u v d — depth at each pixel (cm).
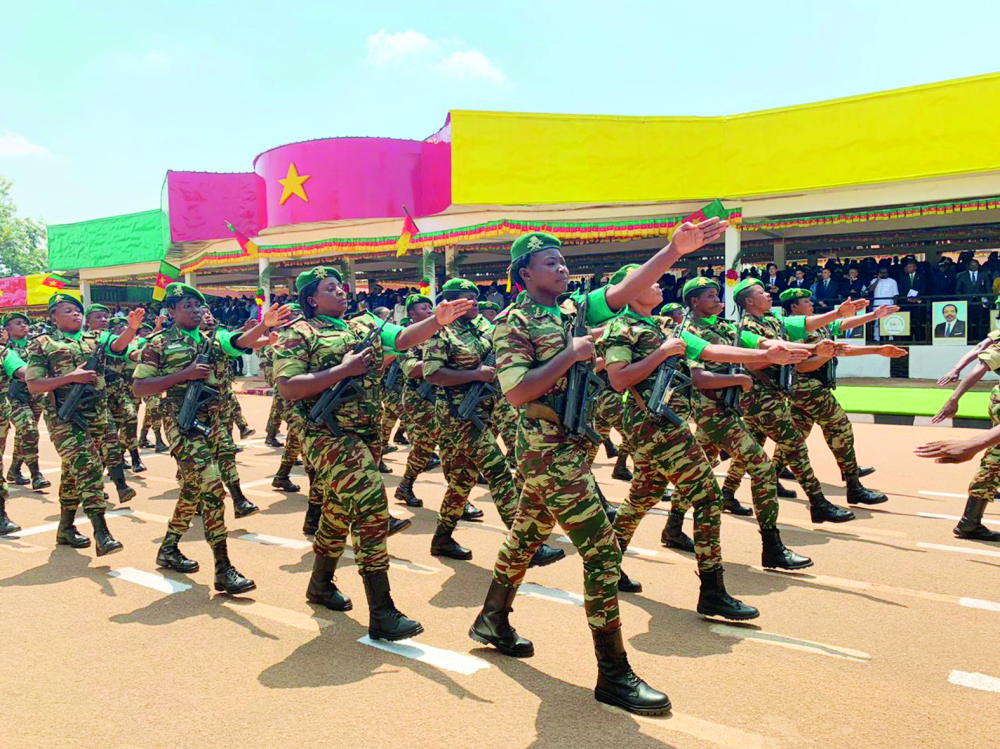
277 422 966
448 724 279
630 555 488
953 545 497
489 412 488
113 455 627
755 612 366
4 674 331
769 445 859
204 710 294
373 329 375
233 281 3111
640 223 1574
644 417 374
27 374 504
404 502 650
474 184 1515
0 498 581
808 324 552
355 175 1711
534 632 366
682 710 287
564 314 312
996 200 1377
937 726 272
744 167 1481
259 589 439
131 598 427
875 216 1469
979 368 521
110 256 2489
